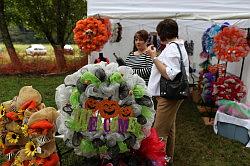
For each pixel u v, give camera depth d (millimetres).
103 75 2174
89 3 4625
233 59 4961
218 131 5020
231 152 4355
